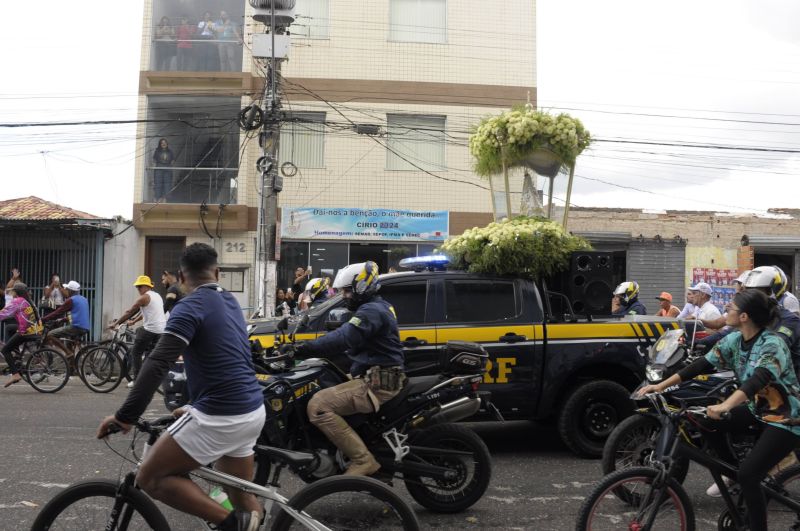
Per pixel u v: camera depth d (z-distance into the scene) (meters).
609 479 4.19
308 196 19.30
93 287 18.08
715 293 20.52
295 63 19.45
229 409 3.49
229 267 19.05
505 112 8.62
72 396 11.16
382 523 3.74
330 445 5.11
